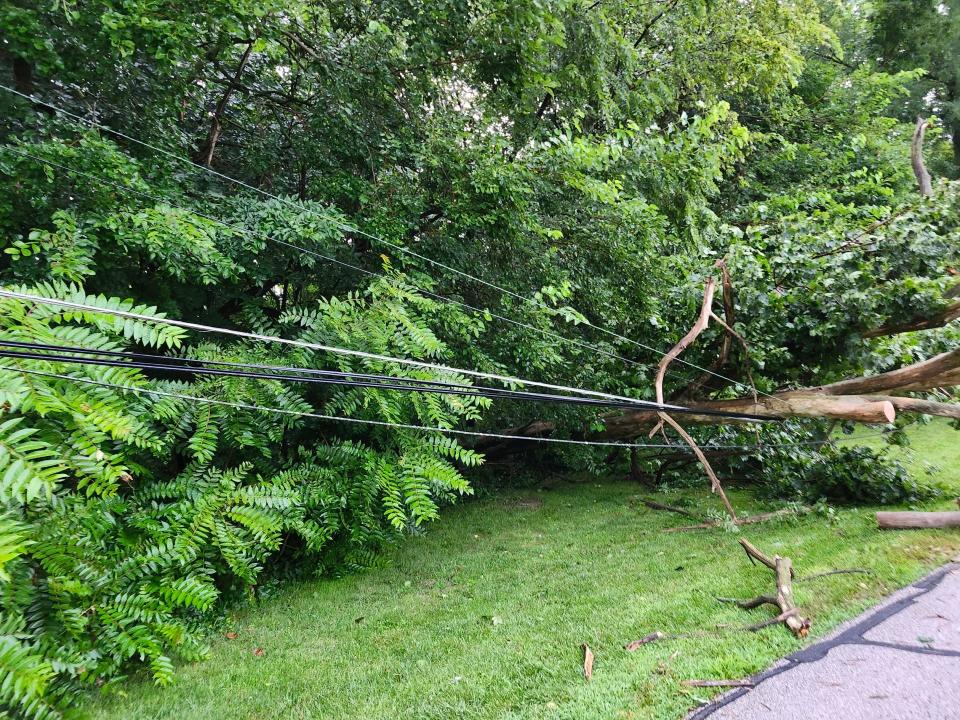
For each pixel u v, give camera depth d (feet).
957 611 12.62
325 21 22.33
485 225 21.76
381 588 18.81
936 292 19.11
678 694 10.19
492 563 20.68
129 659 13.80
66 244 14.07
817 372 23.73
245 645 14.98
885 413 19.11
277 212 18.12
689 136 25.72
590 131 29.63
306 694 12.38
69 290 13.37
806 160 42.37
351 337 18.01
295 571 19.89
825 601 13.67
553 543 22.68
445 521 26.63
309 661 13.92
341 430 19.98
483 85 24.93
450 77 24.43
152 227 15.39
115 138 18.65
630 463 33.24
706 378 23.45
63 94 18.25
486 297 23.77
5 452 10.05
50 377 10.74
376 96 22.57
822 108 48.70
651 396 24.95
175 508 14.65
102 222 15.01
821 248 21.68
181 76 19.22
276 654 14.39
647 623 13.82
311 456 18.79
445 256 22.72
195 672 13.55
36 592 11.60
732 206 40.24
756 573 16.44
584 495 30.99
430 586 18.83
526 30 23.04
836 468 24.20
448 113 23.31
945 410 20.58
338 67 21.72
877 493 23.49
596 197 22.29
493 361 22.41
